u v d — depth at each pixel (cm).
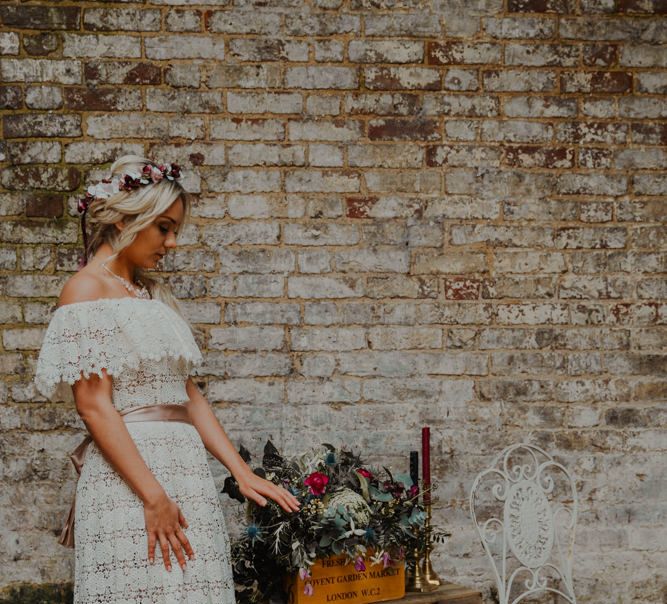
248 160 365
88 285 237
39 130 357
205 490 243
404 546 285
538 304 376
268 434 364
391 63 372
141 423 236
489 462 373
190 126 363
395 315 371
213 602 235
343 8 370
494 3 377
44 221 356
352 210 370
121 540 227
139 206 237
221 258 364
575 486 342
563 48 379
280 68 367
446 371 372
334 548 263
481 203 375
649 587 376
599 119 380
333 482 283
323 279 368
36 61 356
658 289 381
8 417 353
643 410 378
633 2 382
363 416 368
